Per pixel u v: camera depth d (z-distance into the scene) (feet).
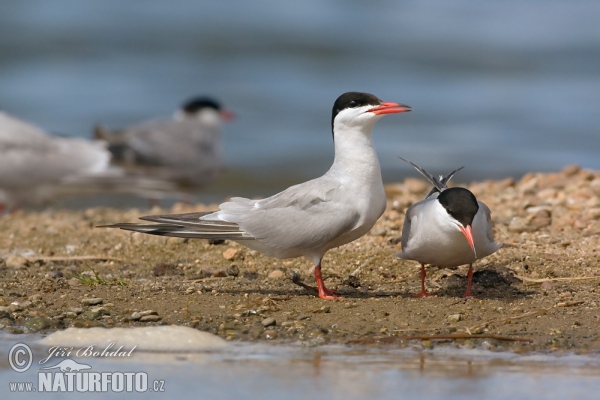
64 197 64.44
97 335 29.43
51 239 44.06
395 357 27.53
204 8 152.87
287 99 106.22
